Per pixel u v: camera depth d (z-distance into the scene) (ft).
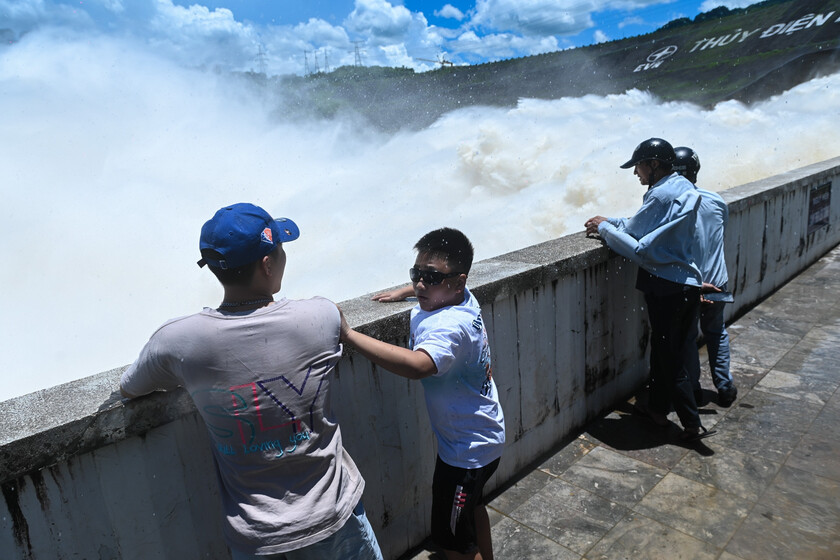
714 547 7.77
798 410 11.22
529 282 8.97
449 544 6.36
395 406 7.36
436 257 5.96
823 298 17.12
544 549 7.92
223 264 4.29
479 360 6.08
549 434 10.24
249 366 4.25
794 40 169.17
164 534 5.39
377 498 7.36
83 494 4.84
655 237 9.36
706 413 11.39
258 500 4.42
